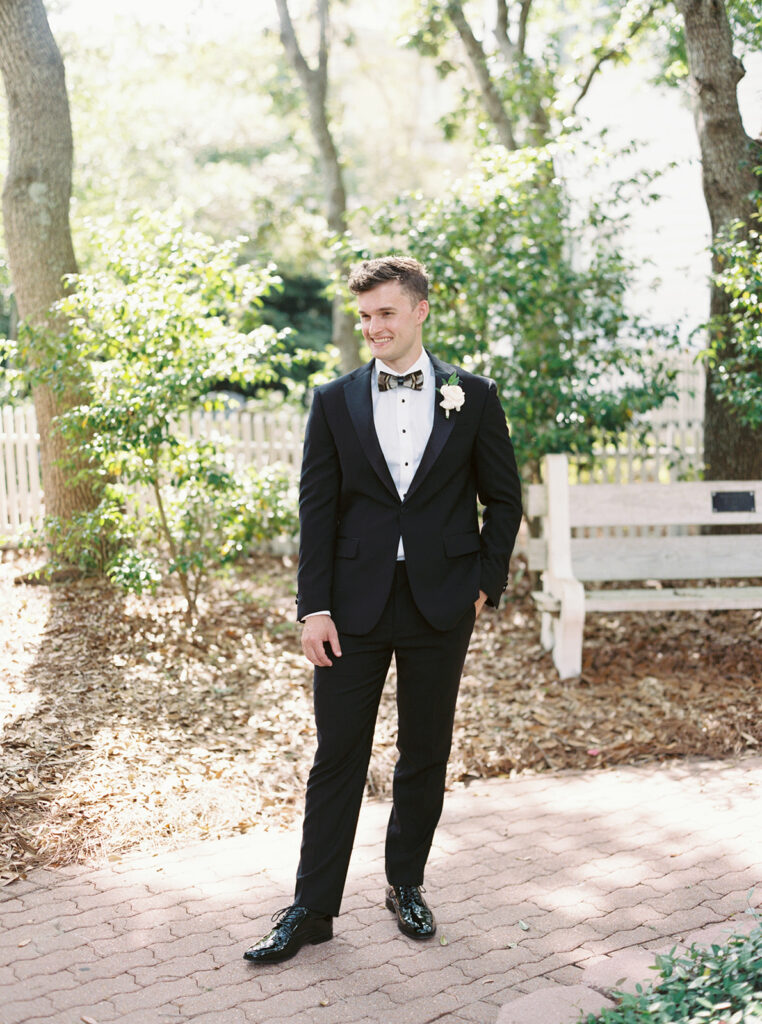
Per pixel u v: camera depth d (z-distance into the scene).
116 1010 2.79
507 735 5.08
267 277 6.55
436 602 2.99
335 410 3.07
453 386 3.04
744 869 3.61
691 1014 2.49
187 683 5.66
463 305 7.11
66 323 7.16
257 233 13.70
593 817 4.13
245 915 3.33
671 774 4.60
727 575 6.26
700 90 6.39
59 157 7.13
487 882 3.57
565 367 6.87
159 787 4.28
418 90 20.61
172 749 4.74
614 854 3.77
